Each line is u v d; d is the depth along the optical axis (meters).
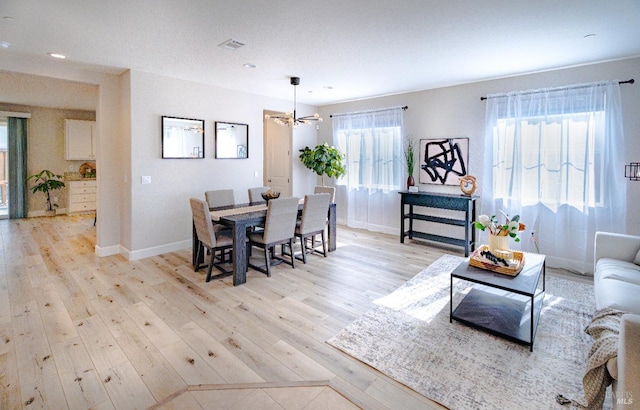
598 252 3.10
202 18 2.66
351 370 2.14
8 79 4.86
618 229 3.76
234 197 5.41
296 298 3.23
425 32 2.95
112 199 4.58
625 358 1.45
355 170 6.37
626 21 2.71
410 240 5.54
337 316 2.86
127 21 2.72
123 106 4.40
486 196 4.70
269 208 3.70
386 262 4.36
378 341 2.47
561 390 1.94
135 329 2.62
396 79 4.64
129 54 3.58
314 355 2.30
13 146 7.33
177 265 4.19
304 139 6.84
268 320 2.79
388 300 3.19
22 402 1.83
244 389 1.96
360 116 6.20
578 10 2.52
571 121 3.97
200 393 1.92
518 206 4.40
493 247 2.92
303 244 4.30
